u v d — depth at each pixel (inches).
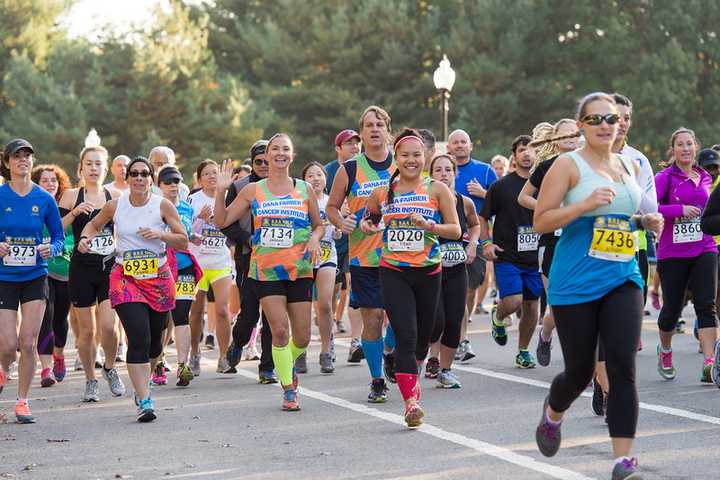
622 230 605.9
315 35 4810.5
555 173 615.2
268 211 916.6
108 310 1015.6
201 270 1114.1
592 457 697.6
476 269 1204.5
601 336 602.2
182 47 4749.0
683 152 1018.7
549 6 4768.7
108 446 783.7
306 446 761.0
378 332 938.1
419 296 846.5
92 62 4717.0
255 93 4894.2
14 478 688.4
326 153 4795.8
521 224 1099.3
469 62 4628.4
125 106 4633.4
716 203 903.1
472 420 842.8
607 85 4785.9
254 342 1320.1
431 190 845.8
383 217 849.5
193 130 4670.3
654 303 1745.8
